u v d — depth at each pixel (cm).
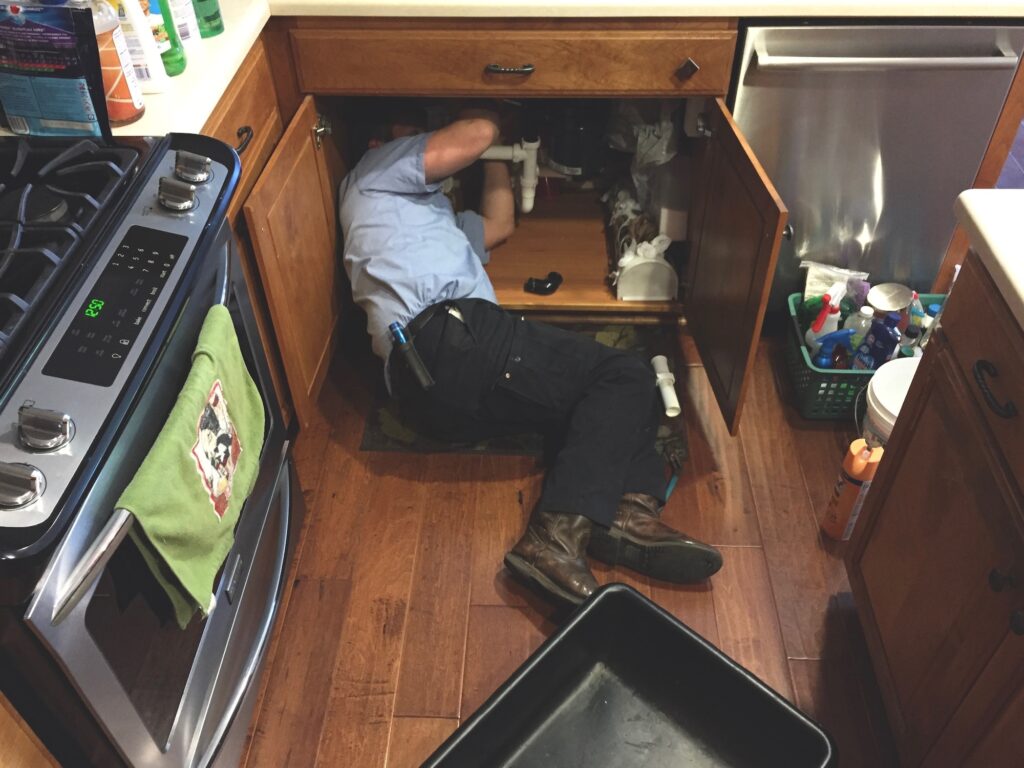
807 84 180
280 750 152
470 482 193
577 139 222
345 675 162
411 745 153
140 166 123
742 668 142
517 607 171
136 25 141
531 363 184
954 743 122
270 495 150
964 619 118
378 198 197
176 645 116
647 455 185
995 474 109
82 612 91
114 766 108
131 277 108
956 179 195
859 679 160
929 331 200
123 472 97
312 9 175
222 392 117
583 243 238
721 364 193
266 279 163
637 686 157
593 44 177
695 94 183
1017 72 178
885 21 175
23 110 128
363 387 215
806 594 173
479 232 226
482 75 183
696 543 170
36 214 111
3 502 85
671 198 216
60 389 95
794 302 211
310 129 186
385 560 179
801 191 198
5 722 91
